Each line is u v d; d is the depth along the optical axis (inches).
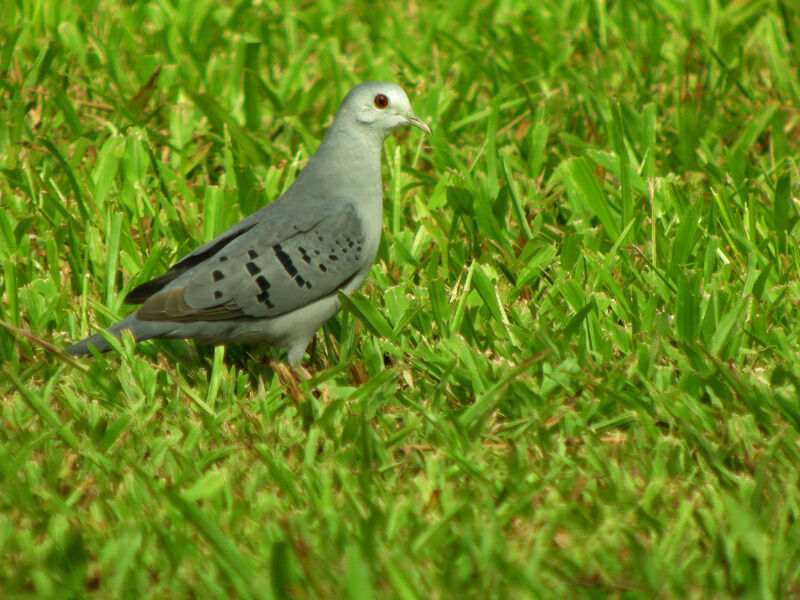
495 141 551.2
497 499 302.2
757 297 415.5
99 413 341.7
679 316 387.5
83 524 281.1
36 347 386.6
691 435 315.9
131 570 261.4
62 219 486.6
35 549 269.1
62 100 559.8
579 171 478.3
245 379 367.9
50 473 305.6
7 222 451.2
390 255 474.9
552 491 302.2
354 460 325.4
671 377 368.2
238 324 366.0
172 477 311.1
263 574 260.2
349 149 395.2
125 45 672.4
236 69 612.7
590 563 266.7
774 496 287.3
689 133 560.4
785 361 367.2
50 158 534.6
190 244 457.7
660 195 508.4
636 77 660.1
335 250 377.1
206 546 275.0
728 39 690.2
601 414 351.9
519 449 320.8
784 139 577.9
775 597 255.3
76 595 253.1
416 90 626.2
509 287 436.1
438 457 315.3
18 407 338.6
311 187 393.4
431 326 406.6
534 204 515.5
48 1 668.7
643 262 461.4
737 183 517.3
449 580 256.1
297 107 613.0
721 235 477.4
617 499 295.7
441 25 733.3
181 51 660.1
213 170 570.9
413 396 362.6
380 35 695.1
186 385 352.2
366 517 288.0
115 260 421.4
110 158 509.7
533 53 681.6
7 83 573.0
